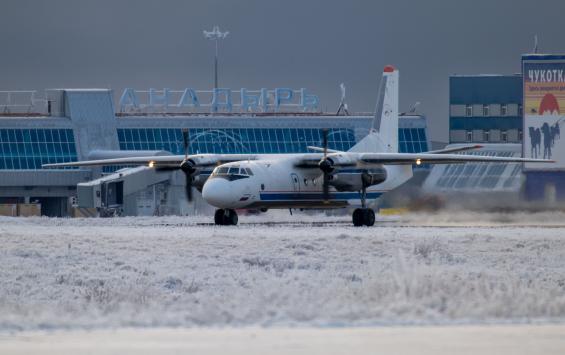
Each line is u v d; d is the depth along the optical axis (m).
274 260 135.38
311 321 74.94
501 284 102.06
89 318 76.69
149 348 62.09
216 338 66.38
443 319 75.88
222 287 111.38
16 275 124.12
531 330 69.50
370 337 66.50
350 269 128.25
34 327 72.06
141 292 102.69
